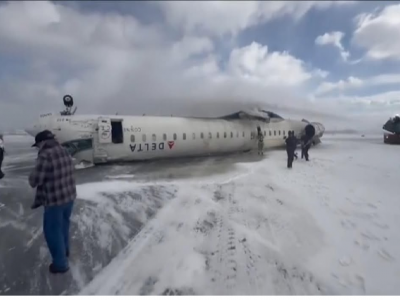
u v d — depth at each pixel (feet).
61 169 13.73
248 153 59.52
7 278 14.90
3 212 23.76
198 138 53.31
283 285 14.15
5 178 36.42
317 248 17.43
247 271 15.26
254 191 28.35
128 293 13.83
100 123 44.09
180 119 53.42
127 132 46.37
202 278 14.80
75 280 14.83
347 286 13.96
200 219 21.84
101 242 18.56
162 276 15.03
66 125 44.50
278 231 19.67
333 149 60.70
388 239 18.19
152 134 48.52
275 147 66.74
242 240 18.48
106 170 40.47
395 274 14.75
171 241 18.62
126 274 15.26
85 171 39.81
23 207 25.05
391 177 33.01
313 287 13.97
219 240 18.57
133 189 29.48
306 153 45.42
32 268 15.75
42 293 13.89
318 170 37.70
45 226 14.30
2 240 18.84
